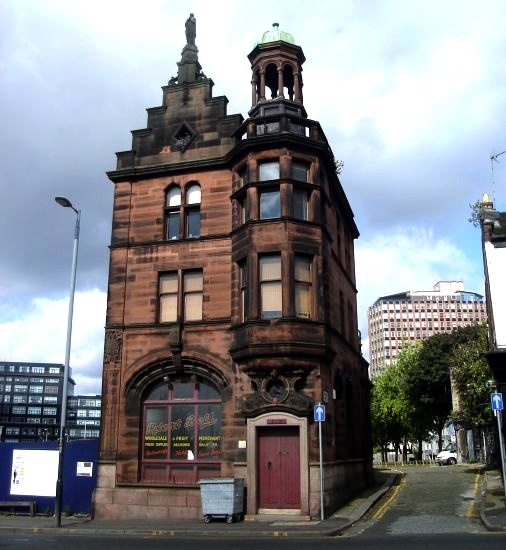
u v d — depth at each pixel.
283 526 17.44
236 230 22.25
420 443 70.38
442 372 50.62
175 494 20.86
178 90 24.91
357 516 19.36
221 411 21.45
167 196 24.25
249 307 20.83
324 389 20.88
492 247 22.61
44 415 157.62
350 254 31.20
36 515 22.33
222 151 23.75
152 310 23.02
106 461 21.91
